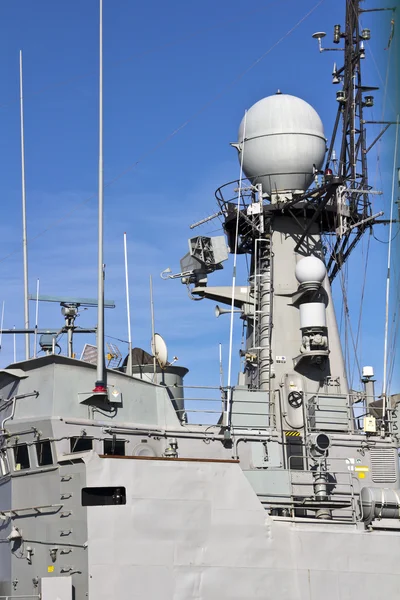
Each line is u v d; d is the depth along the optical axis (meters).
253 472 26.80
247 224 32.91
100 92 29.48
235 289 32.50
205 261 31.86
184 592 24.06
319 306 30.67
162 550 24.11
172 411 26.89
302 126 32.84
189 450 26.62
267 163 32.66
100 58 29.84
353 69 34.62
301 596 24.95
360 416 30.27
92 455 24.05
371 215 33.59
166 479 24.53
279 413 29.36
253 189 32.31
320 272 30.86
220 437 27.02
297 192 32.81
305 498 27.00
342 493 27.12
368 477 28.64
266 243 32.62
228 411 27.53
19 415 25.36
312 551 25.30
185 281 32.88
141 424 26.19
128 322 29.27
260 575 24.78
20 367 25.80
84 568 23.55
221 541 24.66
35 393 25.27
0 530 25.58
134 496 24.16
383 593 25.58
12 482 25.17
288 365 31.08
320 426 29.00
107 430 25.42
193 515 24.55
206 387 27.80
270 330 31.30
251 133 33.00
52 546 24.14
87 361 28.38
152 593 23.80
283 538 25.19
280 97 33.41
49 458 24.70
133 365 30.05
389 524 27.02
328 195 30.47
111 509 23.92
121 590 23.56
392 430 29.64
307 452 27.84
